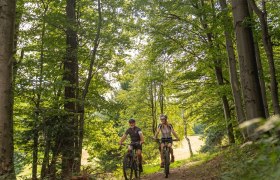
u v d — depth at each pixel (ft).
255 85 33.71
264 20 33.37
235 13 34.40
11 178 25.20
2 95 26.58
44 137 37.91
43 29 46.70
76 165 38.83
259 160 7.77
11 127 27.17
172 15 62.80
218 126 75.82
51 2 53.78
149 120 119.24
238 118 46.78
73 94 50.57
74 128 43.21
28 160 40.50
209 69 69.26
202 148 100.07
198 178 32.68
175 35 62.69
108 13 52.31
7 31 26.89
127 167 36.19
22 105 45.88
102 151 58.39
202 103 78.07
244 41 33.88
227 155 36.52
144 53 67.62
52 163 37.14
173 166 61.16
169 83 73.77
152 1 55.57
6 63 26.78
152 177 39.70
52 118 38.83
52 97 43.83
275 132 7.11
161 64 69.56
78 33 50.49
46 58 45.34
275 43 36.81
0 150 26.21
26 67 41.70
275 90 32.94
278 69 51.01
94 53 52.70
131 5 55.16
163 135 39.04
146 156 107.14
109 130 60.49
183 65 68.18
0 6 26.89
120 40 52.95
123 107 53.88
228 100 67.05
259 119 6.29
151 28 62.18
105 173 35.42
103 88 61.93
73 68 51.19
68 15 52.85
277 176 6.68
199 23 62.80
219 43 56.70
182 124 122.11
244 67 33.83
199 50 64.69
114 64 58.49
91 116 56.18
